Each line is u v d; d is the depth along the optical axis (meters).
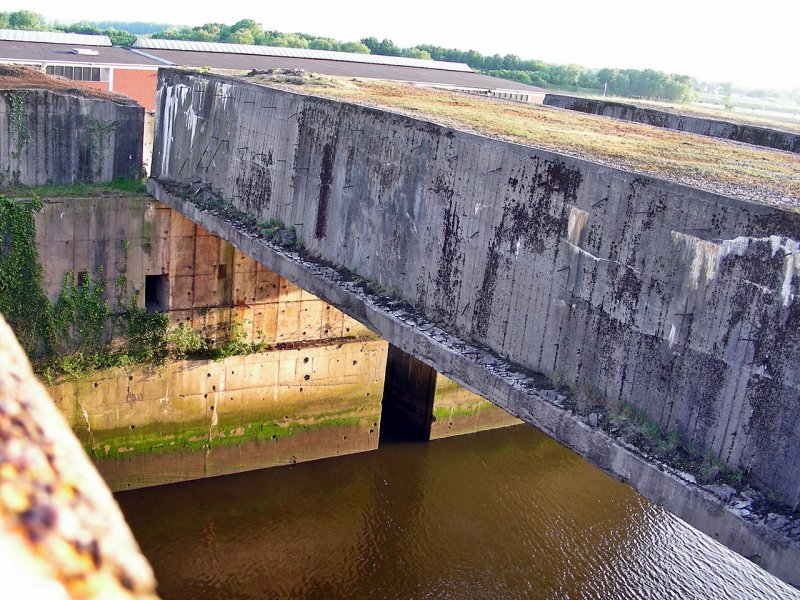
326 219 21.00
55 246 26.14
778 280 10.94
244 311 28.86
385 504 28.62
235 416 28.94
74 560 1.79
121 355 27.08
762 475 11.28
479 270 16.20
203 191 26.30
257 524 26.92
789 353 10.84
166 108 29.23
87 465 2.04
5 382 1.99
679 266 12.27
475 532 27.45
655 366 12.73
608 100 36.44
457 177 16.64
